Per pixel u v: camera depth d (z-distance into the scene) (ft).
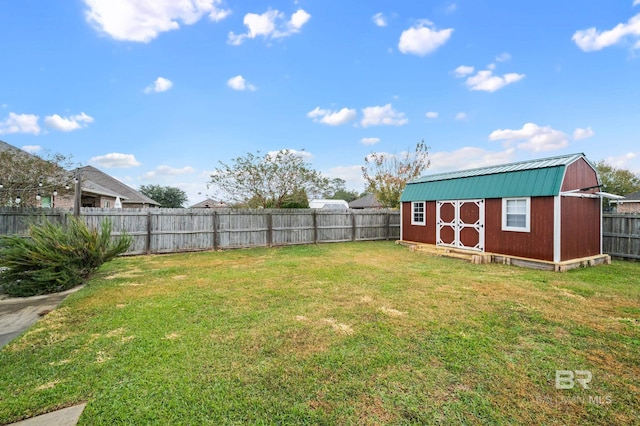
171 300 15.37
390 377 8.33
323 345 10.21
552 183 24.45
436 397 7.47
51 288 17.70
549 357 9.50
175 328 11.68
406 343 10.40
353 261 27.58
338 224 44.62
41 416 6.77
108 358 9.35
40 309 14.73
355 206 120.47
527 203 26.22
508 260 26.53
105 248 21.36
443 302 14.90
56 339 10.77
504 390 7.77
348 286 18.11
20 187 33.88
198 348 9.98
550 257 24.38
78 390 7.72
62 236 19.20
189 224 35.04
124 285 18.65
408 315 13.10
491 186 29.40
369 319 12.62
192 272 22.66
